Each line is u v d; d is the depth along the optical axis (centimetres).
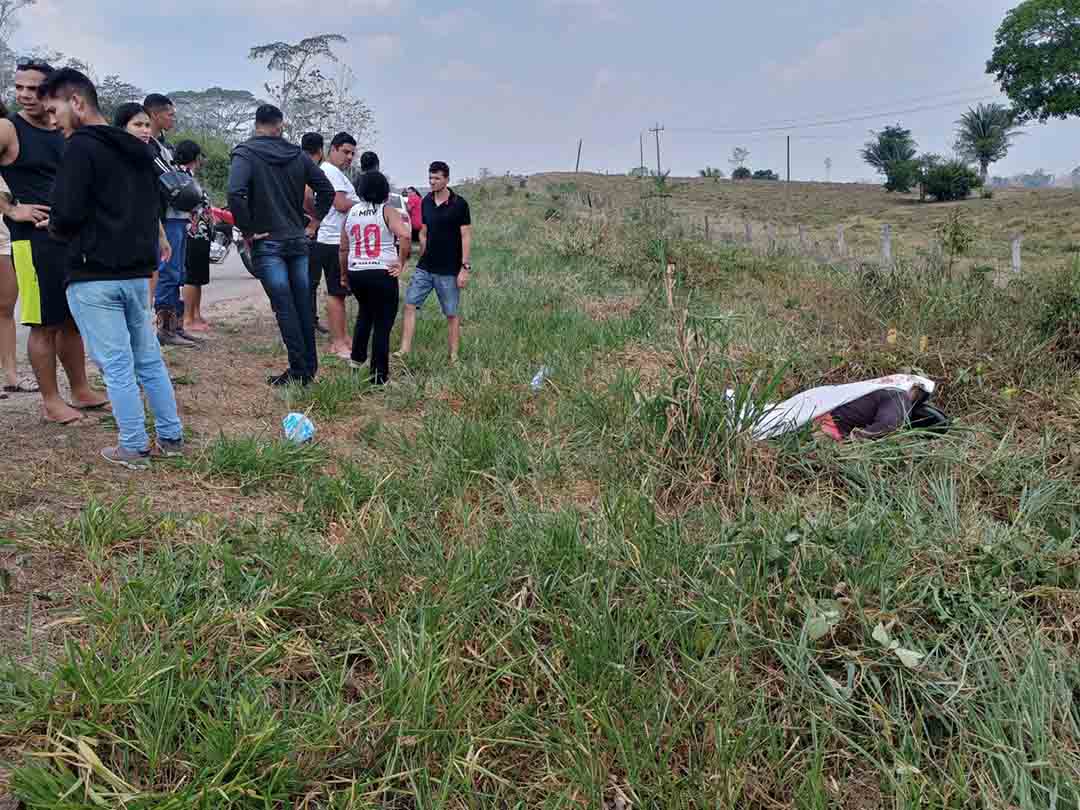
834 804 275
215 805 245
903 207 5212
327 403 613
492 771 279
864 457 482
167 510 412
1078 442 534
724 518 419
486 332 891
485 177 6097
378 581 359
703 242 1700
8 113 493
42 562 350
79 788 245
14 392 585
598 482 481
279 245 640
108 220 436
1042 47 4638
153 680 278
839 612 331
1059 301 757
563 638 323
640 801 264
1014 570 378
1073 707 309
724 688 305
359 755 273
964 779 274
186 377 653
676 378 503
